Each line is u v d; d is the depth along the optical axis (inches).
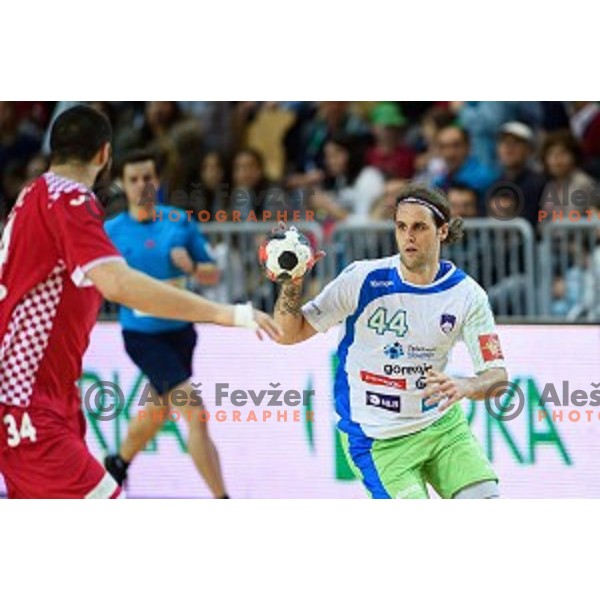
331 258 1288.1
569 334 1075.9
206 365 1098.7
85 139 738.2
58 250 716.0
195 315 697.6
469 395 769.6
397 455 805.2
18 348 719.1
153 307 696.4
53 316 719.1
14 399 717.9
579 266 1273.4
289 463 1092.5
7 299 725.3
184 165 1581.0
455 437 806.5
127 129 1609.3
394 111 1593.3
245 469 1093.8
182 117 1635.1
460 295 796.0
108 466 1082.1
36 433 714.8
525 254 1263.5
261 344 1095.0
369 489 810.8
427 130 1568.7
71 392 737.6
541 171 1384.1
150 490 1098.7
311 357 1091.9
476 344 796.0
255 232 1290.6
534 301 1266.0
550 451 1071.0
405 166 1572.3
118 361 1115.3
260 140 1649.9
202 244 1120.8
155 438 1101.7
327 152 1589.6
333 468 1087.6
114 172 1364.4
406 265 783.1
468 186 1429.6
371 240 1284.4
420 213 778.2
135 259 1101.1
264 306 1279.5
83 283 709.3
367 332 800.9
